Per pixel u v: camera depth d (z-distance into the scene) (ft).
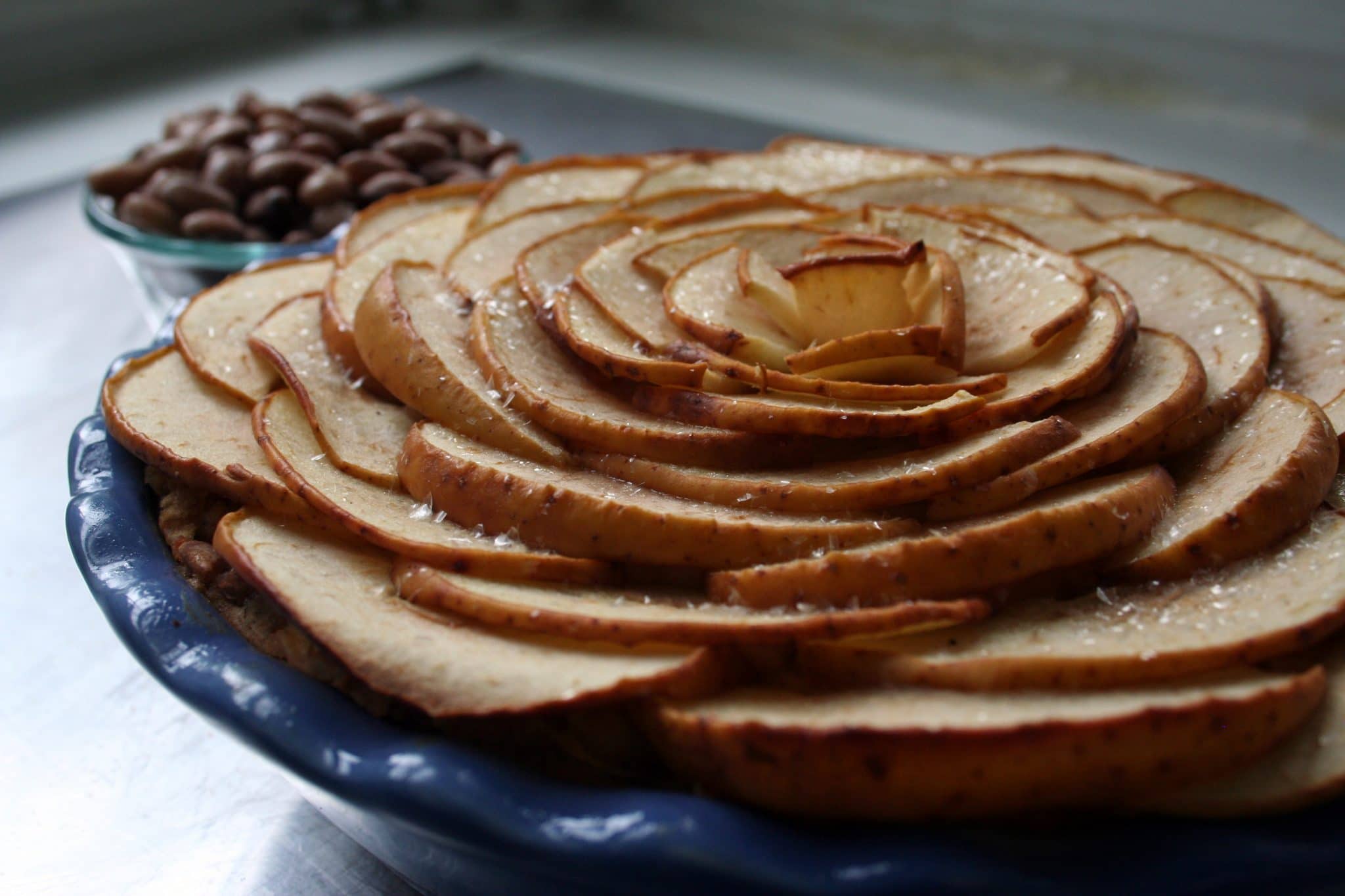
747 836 0.64
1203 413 0.81
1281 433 0.80
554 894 0.67
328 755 0.68
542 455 0.80
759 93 2.21
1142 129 1.98
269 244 1.42
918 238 0.94
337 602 0.73
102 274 1.63
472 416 0.81
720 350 0.85
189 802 0.87
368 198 1.49
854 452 0.80
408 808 0.66
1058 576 0.74
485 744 0.70
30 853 0.84
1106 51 2.11
